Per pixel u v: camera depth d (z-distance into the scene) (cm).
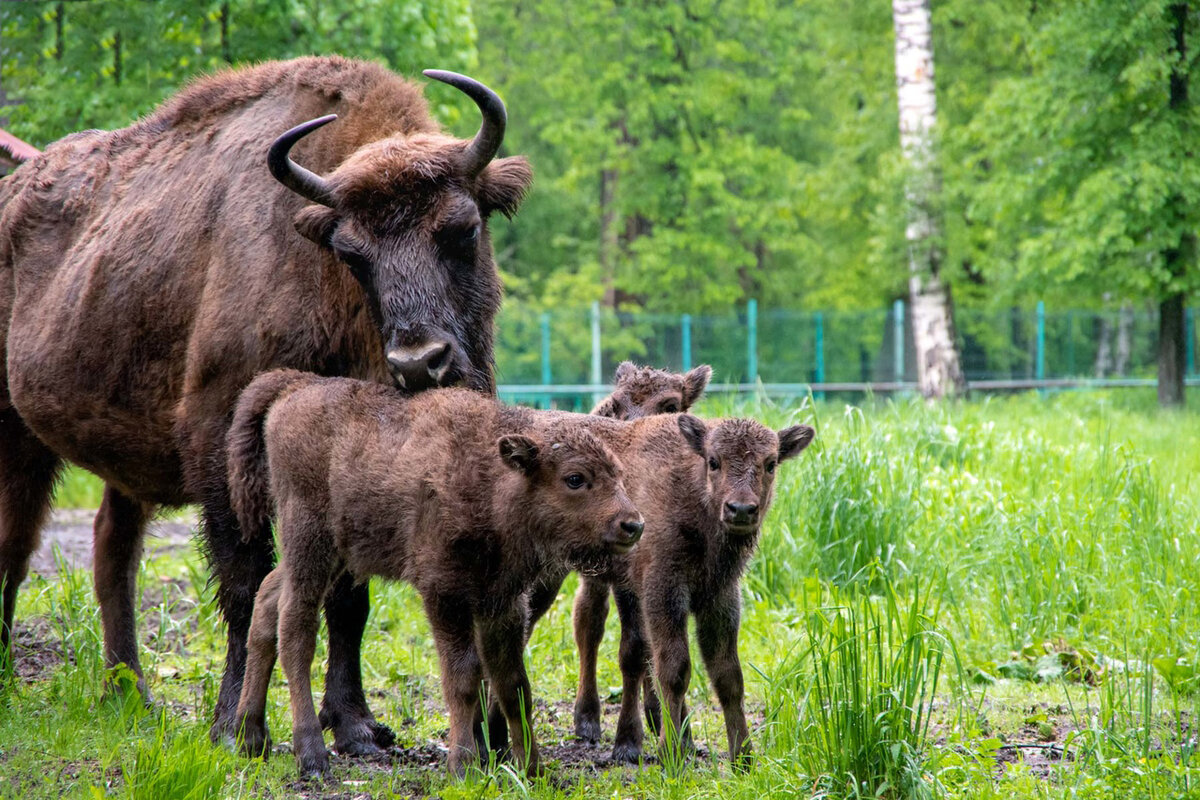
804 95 12456
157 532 4034
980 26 9869
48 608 2755
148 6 5200
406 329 1820
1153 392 8188
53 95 5256
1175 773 1546
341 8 5209
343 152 2066
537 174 13238
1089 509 2917
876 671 1678
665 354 9606
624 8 11125
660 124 11531
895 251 7681
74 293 2244
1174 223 6831
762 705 2109
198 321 2030
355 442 1758
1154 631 2286
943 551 2814
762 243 13050
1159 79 6744
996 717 1997
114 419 2177
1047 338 10650
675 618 1730
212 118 2278
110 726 1900
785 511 2880
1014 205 7406
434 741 1980
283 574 1795
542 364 9181
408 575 1723
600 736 2025
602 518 1655
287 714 2072
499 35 12575
